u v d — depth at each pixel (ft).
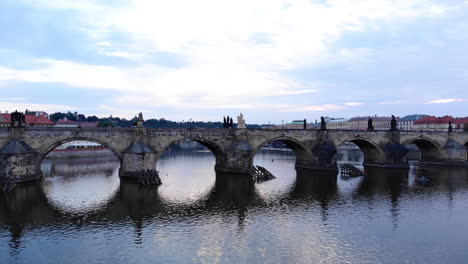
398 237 142.61
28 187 224.94
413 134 387.96
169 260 118.52
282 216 170.91
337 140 345.72
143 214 171.53
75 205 186.70
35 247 128.57
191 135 288.92
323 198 211.20
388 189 240.53
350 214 175.52
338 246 132.26
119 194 214.07
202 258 120.26
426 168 359.46
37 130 236.84
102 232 144.87
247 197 211.82
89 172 305.12
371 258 121.70
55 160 401.90
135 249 127.44
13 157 222.07
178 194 217.36
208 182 261.85
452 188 244.42
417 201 204.03
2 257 119.75
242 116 309.42
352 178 288.92
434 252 127.54
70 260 117.91
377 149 369.30
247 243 134.51
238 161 302.25
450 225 158.51
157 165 378.32
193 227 152.66
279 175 303.68
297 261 118.42
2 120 467.93
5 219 160.97
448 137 409.28
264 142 317.01
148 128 269.64
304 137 335.06
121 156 260.62
